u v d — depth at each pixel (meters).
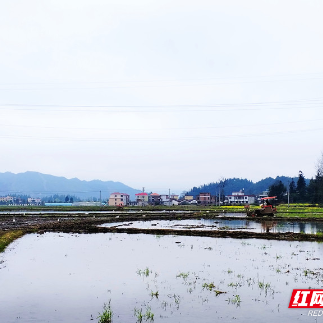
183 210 87.06
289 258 21.80
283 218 52.41
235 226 42.91
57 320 11.72
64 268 19.06
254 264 19.95
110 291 14.84
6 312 12.51
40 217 56.72
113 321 11.55
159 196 182.38
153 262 20.61
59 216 58.78
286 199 129.88
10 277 17.17
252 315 12.03
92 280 16.56
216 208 97.75
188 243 28.52
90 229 37.69
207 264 19.97
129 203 171.00
